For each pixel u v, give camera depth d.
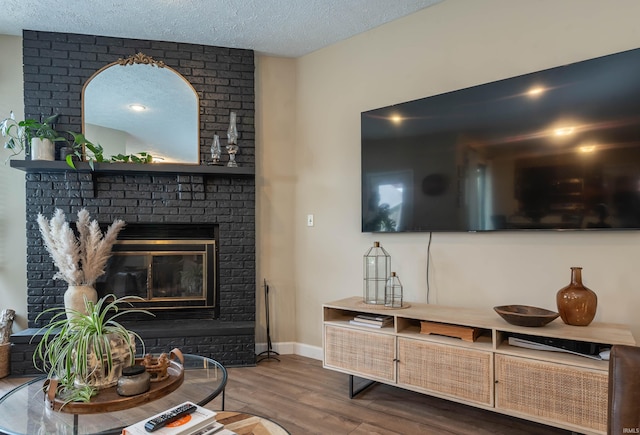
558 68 2.06
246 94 3.30
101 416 1.48
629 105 1.87
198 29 2.98
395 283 2.68
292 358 3.24
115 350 1.52
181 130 3.21
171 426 1.18
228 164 3.18
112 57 3.12
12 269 3.10
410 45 2.77
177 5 2.63
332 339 2.49
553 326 1.86
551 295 2.16
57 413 1.44
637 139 1.84
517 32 2.30
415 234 2.72
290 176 3.41
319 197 3.27
